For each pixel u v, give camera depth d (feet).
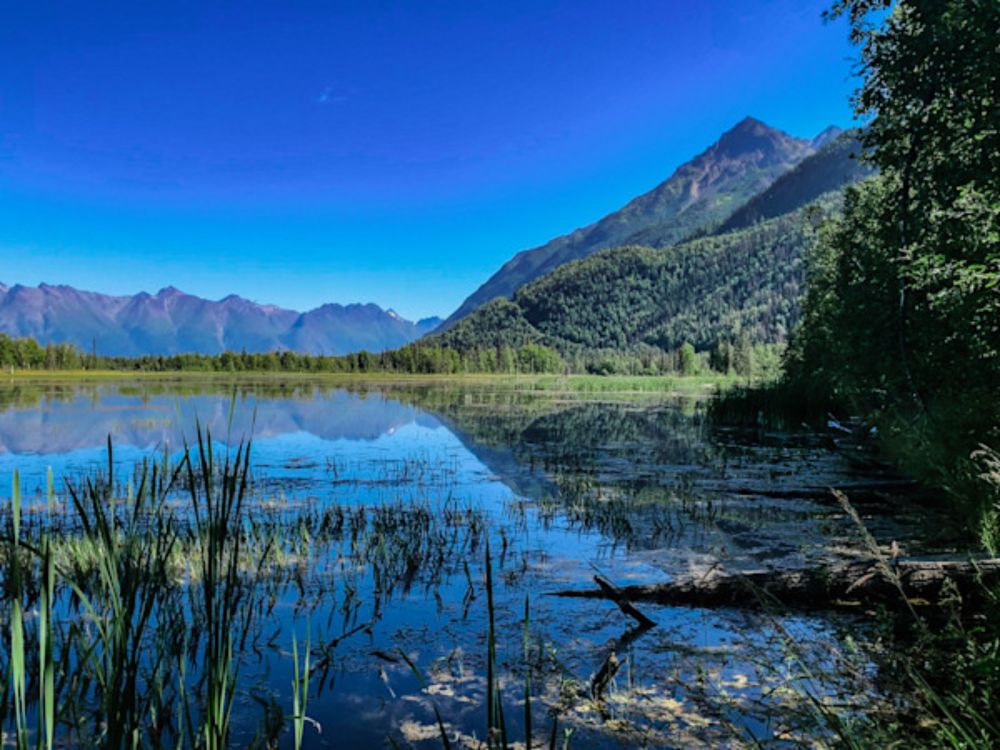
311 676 12.93
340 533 24.81
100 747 9.01
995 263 23.25
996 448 22.65
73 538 21.07
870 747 8.48
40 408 88.02
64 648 6.84
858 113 35.96
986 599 12.57
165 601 15.79
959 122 29.14
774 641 12.65
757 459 43.55
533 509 29.14
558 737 10.52
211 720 6.52
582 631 15.11
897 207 34.73
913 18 29.86
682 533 24.09
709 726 10.63
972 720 8.63
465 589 18.21
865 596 15.19
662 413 91.25
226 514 6.51
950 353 30.32
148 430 62.08
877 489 32.07
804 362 88.02
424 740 10.47
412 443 55.88
